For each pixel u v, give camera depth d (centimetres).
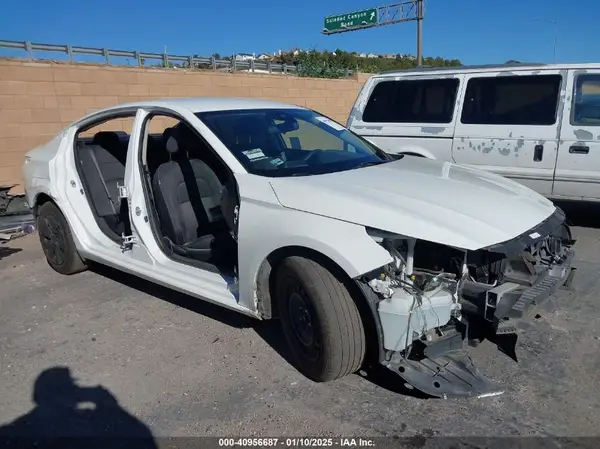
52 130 856
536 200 333
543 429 259
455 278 282
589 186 568
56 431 275
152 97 989
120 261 419
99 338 372
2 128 802
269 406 286
